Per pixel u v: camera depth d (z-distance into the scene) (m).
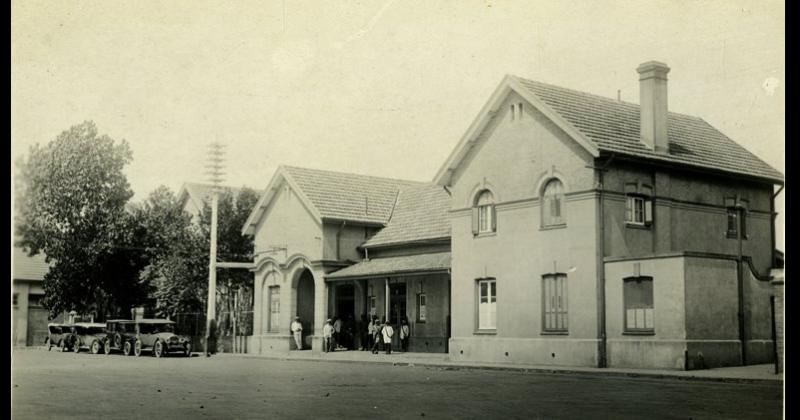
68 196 43.38
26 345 55.47
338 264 42.09
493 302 32.50
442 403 17.34
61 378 24.56
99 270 48.12
